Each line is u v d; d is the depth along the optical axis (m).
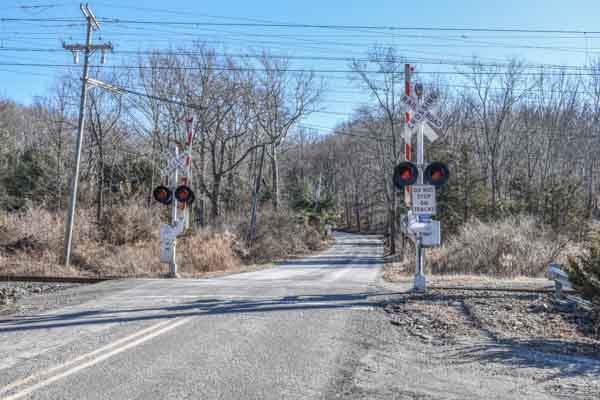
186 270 24.08
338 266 34.88
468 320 9.16
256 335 7.84
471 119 59.19
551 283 14.09
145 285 13.82
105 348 7.03
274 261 41.12
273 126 55.41
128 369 6.08
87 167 47.56
